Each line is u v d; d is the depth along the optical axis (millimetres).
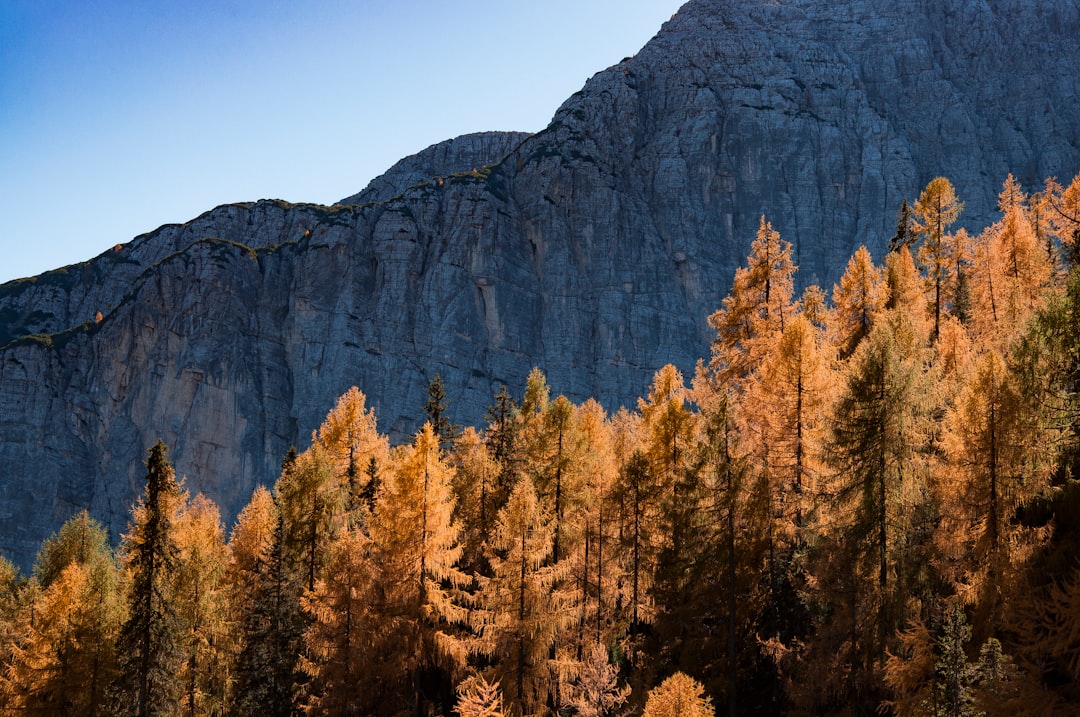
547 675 31797
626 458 45938
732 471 30750
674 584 32281
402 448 51188
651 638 33812
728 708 29562
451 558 33375
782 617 30375
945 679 21141
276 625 38469
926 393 28203
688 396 49281
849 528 27328
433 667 38375
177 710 39875
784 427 32812
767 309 45156
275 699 36812
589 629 38875
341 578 34438
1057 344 25047
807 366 33156
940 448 30844
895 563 27156
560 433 41875
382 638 32625
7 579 61750
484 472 45094
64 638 40062
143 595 38125
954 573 26266
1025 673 19938
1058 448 25109
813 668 26375
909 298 46000
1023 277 45719
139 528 39188
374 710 34312
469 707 26156
